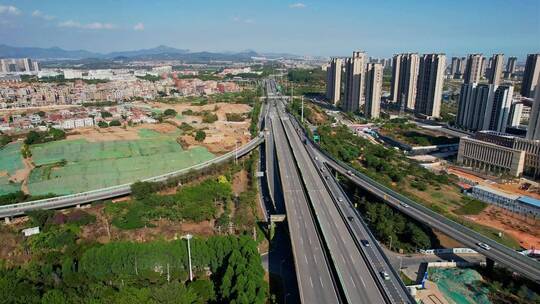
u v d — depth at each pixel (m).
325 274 138.38
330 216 188.62
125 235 184.50
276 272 165.00
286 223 194.62
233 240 163.50
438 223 187.88
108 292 138.00
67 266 150.62
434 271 166.12
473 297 148.75
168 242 164.50
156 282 152.38
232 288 134.50
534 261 152.75
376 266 143.00
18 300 130.38
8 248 171.75
